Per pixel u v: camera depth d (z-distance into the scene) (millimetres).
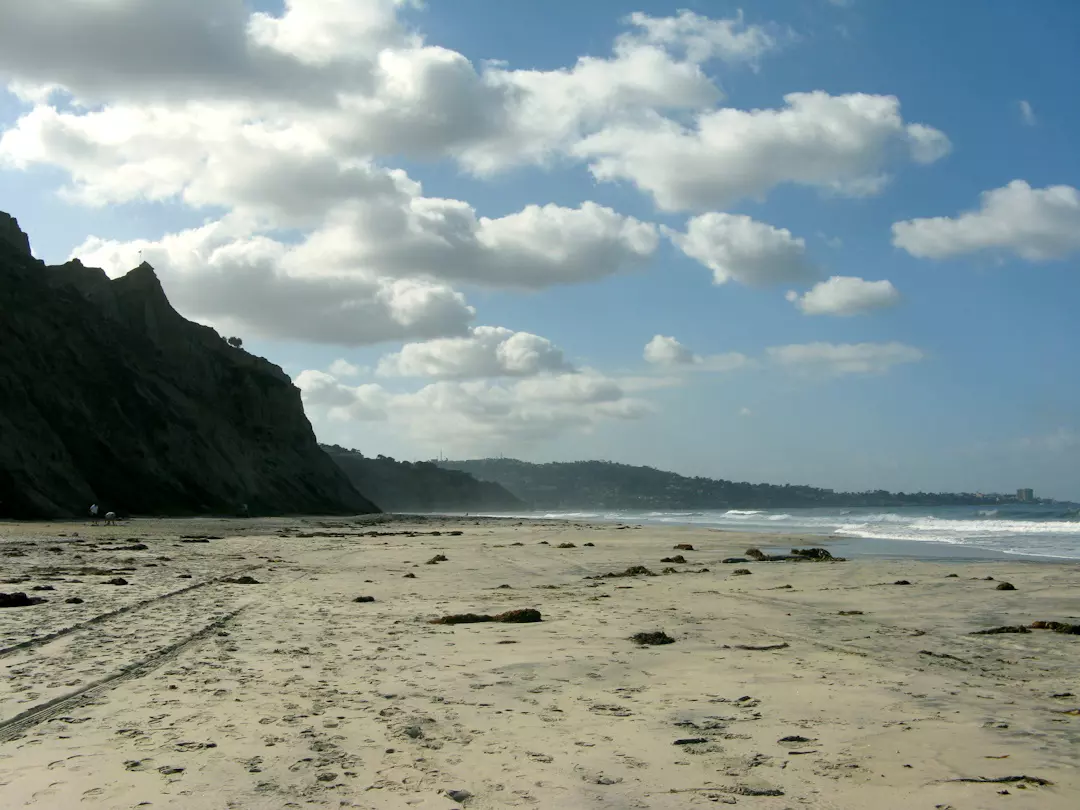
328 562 26328
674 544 37750
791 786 5242
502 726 6652
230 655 9609
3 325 66375
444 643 10594
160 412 76312
